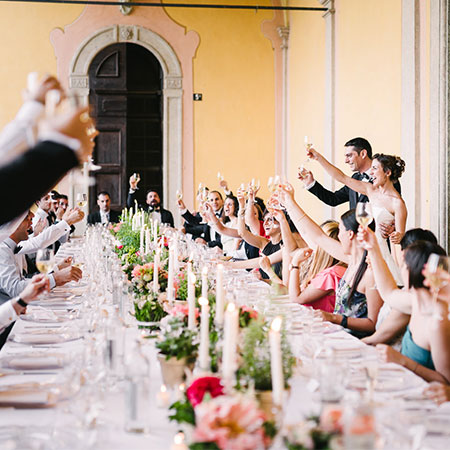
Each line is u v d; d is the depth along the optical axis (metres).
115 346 2.22
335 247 3.97
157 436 1.74
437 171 6.20
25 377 2.29
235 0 11.59
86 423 1.63
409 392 2.07
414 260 2.41
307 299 3.98
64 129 1.40
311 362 2.43
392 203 4.94
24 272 5.54
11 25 11.02
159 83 11.84
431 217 6.31
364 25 8.03
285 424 1.74
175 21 11.48
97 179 11.50
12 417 1.89
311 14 10.17
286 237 4.79
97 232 8.05
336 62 9.14
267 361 1.80
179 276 3.65
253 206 6.32
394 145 7.16
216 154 11.64
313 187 5.75
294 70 11.23
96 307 3.21
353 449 1.19
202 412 1.37
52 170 1.38
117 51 11.36
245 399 1.48
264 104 11.73
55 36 11.13
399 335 3.01
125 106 11.48
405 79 6.80
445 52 6.11
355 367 2.35
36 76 1.50
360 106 8.21
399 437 1.59
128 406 1.76
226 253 7.73
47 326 3.18
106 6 11.27
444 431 1.71
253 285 4.53
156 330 2.97
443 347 2.36
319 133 9.84
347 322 3.42
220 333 2.21
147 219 7.56
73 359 2.09
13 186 1.35
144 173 11.84
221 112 11.63
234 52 11.64
